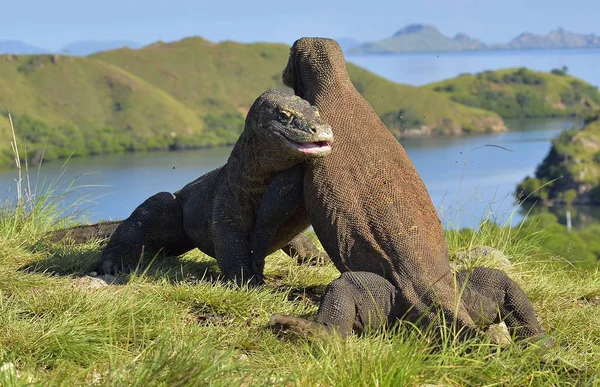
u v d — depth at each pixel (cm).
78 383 463
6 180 1069
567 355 552
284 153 689
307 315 627
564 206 11544
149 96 15712
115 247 819
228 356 508
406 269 614
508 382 511
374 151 686
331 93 728
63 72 16038
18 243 883
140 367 469
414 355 507
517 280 798
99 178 4928
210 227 797
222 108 18900
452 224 1042
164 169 6694
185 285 684
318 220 680
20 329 552
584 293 795
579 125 14975
